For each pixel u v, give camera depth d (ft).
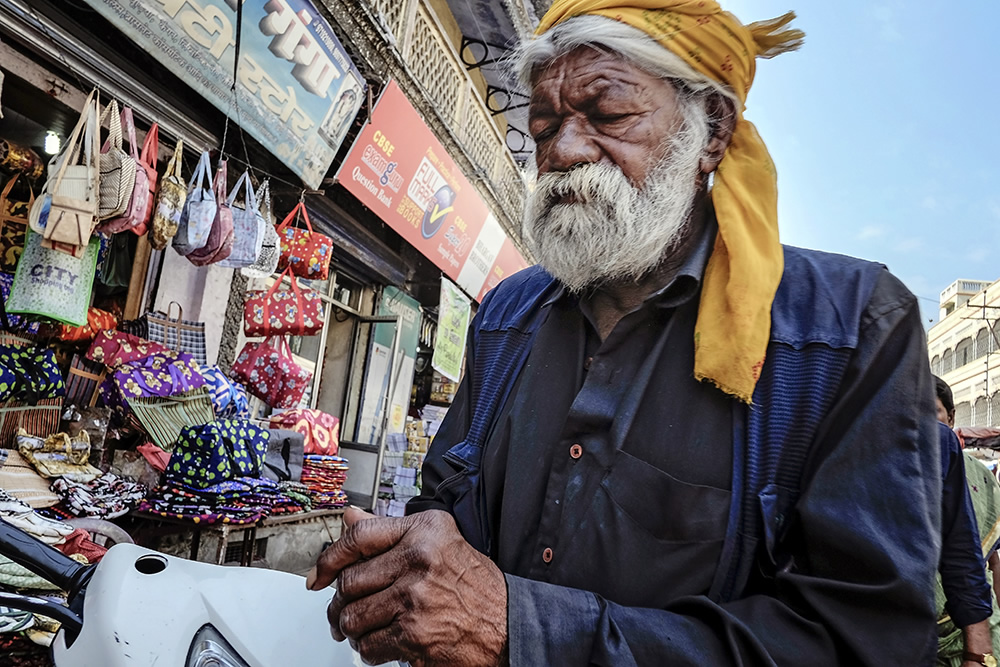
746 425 2.83
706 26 3.17
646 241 3.11
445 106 21.76
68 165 8.66
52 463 10.41
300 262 14.03
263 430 13.21
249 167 12.19
